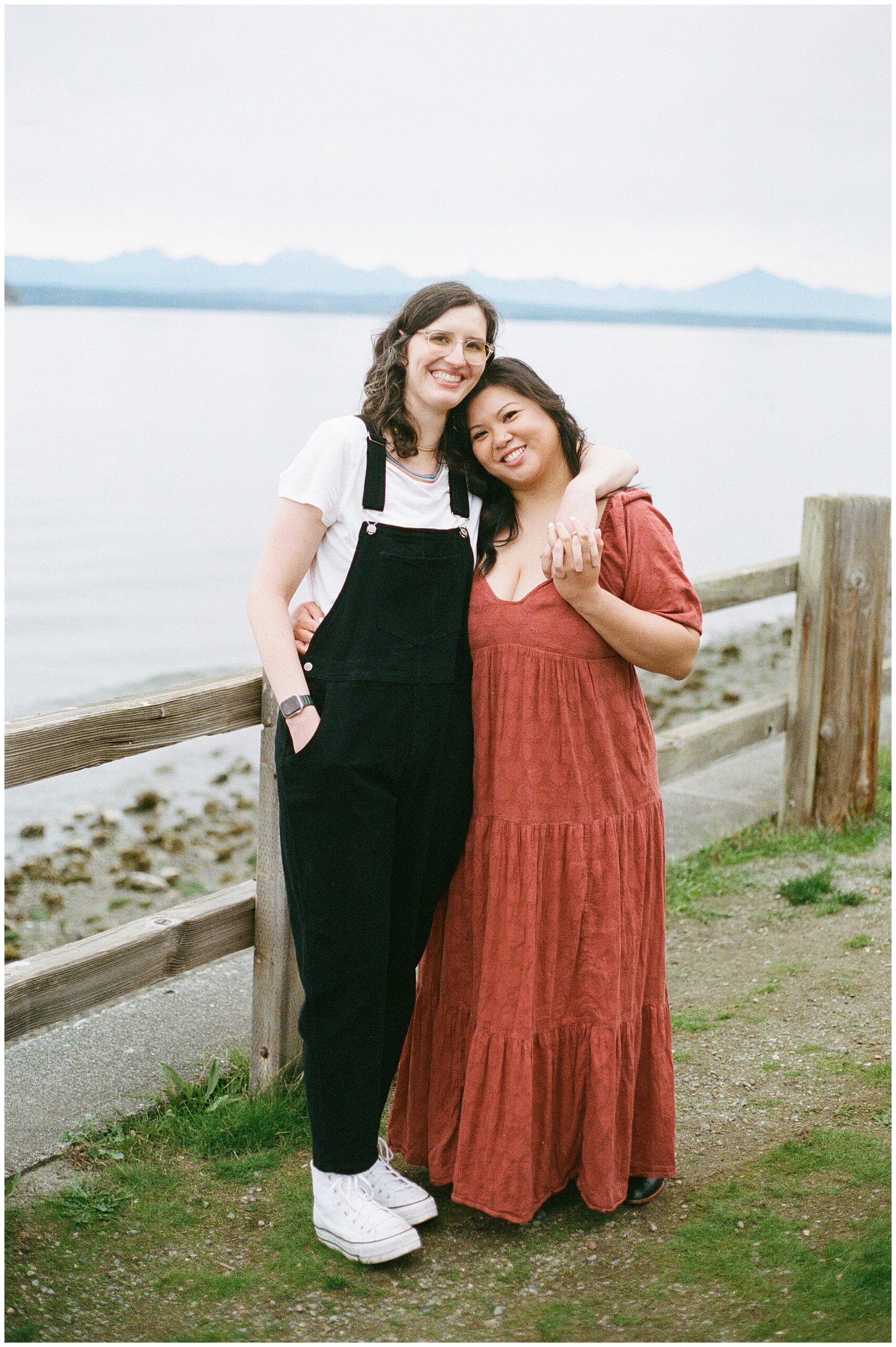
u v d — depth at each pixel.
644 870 2.50
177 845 5.59
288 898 2.47
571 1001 2.46
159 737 2.60
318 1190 2.43
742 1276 2.27
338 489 2.34
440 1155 2.59
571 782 2.41
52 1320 2.15
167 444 25.70
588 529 2.29
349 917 2.33
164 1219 2.50
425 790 2.39
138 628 10.59
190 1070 3.09
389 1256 2.34
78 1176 2.63
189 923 2.75
